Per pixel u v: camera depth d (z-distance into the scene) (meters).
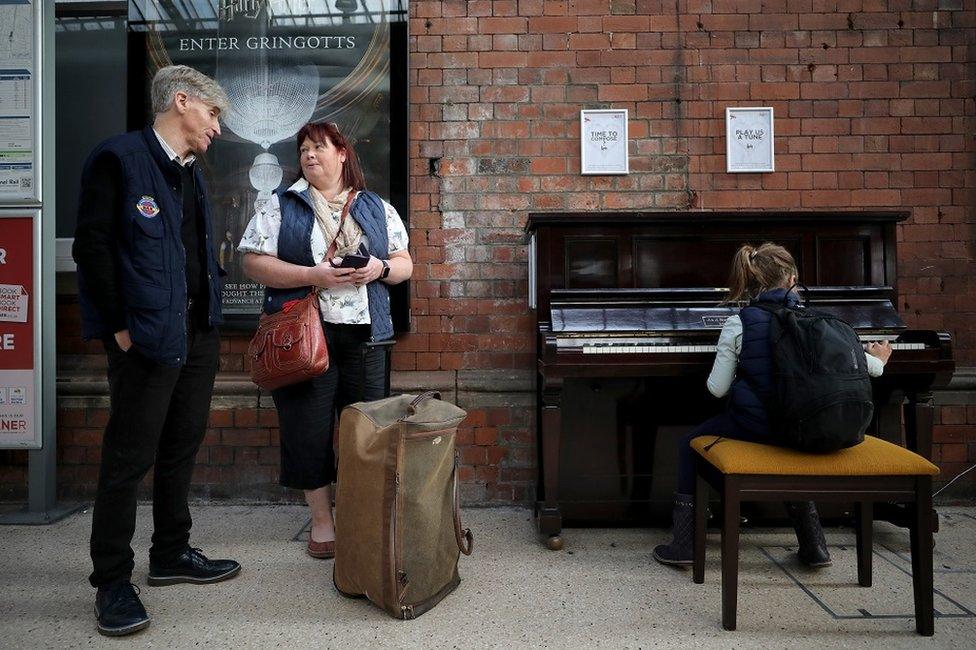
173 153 2.14
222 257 3.33
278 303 2.51
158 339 1.99
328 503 2.62
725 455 2.06
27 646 1.93
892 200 3.33
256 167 3.35
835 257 2.88
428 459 2.12
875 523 2.95
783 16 3.34
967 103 3.33
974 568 2.48
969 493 3.24
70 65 3.50
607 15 3.36
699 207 3.34
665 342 2.66
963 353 3.31
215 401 3.29
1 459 3.32
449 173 3.36
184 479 2.35
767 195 3.34
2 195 3.04
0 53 3.05
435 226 3.36
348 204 2.55
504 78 3.36
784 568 2.49
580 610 2.15
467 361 3.35
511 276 3.36
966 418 3.24
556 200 3.36
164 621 2.08
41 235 3.06
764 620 2.08
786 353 2.06
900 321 2.69
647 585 2.35
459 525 2.25
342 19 3.34
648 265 2.89
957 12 3.33
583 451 2.91
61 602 2.22
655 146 3.36
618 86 3.36
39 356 3.05
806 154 3.34
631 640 1.96
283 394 2.54
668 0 3.36
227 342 3.37
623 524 2.95
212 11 3.34
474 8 3.36
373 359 2.60
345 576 2.20
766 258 2.33
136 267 1.98
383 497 2.07
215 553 2.65
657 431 2.91
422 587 2.13
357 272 2.37
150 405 2.07
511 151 3.36
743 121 3.33
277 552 2.67
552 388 2.60
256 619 2.09
